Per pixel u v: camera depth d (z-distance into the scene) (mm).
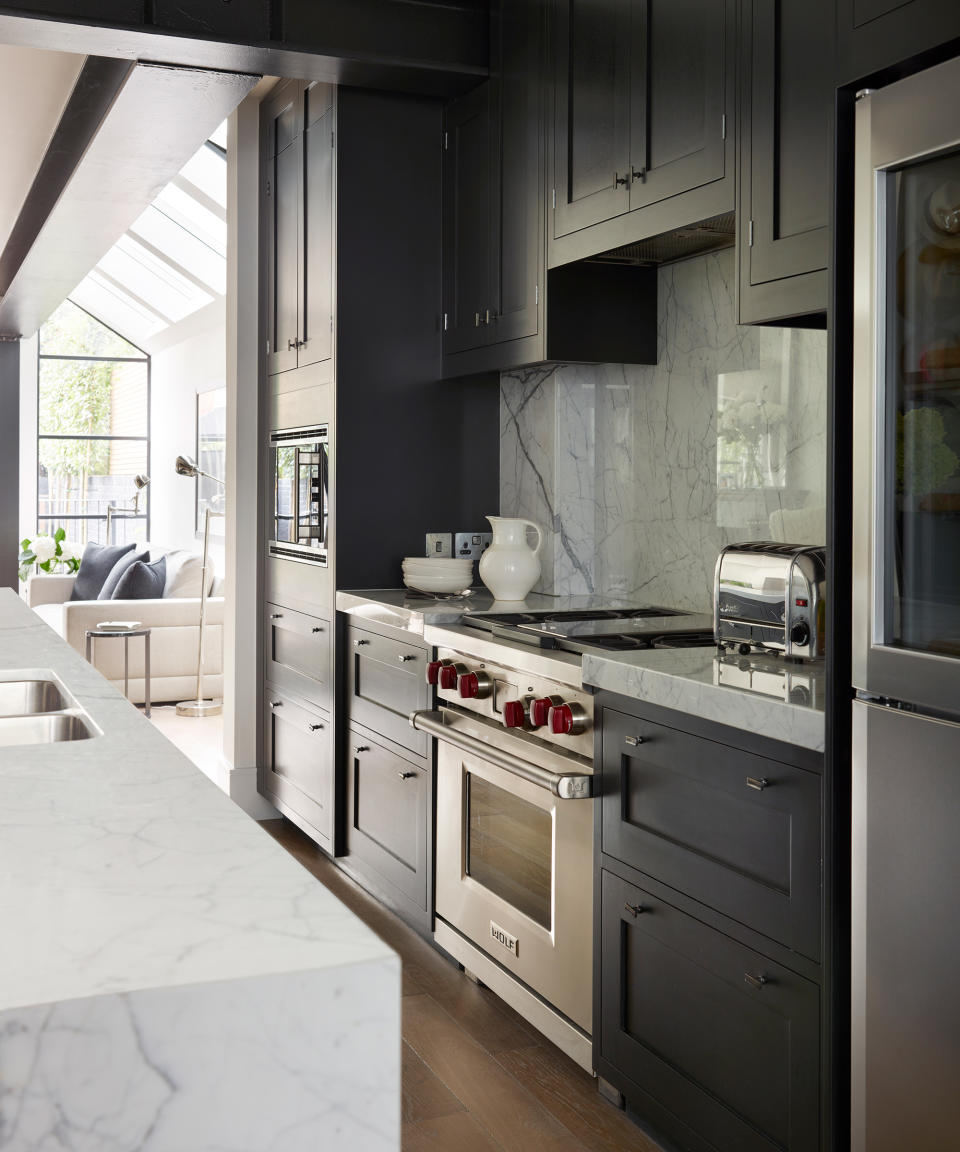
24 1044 703
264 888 908
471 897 2873
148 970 754
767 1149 1850
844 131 1677
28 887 905
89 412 10250
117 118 3480
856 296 1605
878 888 1593
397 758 3297
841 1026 1716
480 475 3834
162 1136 734
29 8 2854
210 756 5414
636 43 2645
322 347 3752
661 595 3258
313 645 3883
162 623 6797
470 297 3537
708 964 1995
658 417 3246
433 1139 2230
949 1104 1480
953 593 1453
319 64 3254
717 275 2973
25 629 2746
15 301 6742
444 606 3246
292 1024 758
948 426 1454
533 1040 2670
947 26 1711
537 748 2537
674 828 2086
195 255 7570
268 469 4371
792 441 2717
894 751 1562
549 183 3053
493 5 3344
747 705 1852
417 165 3689
